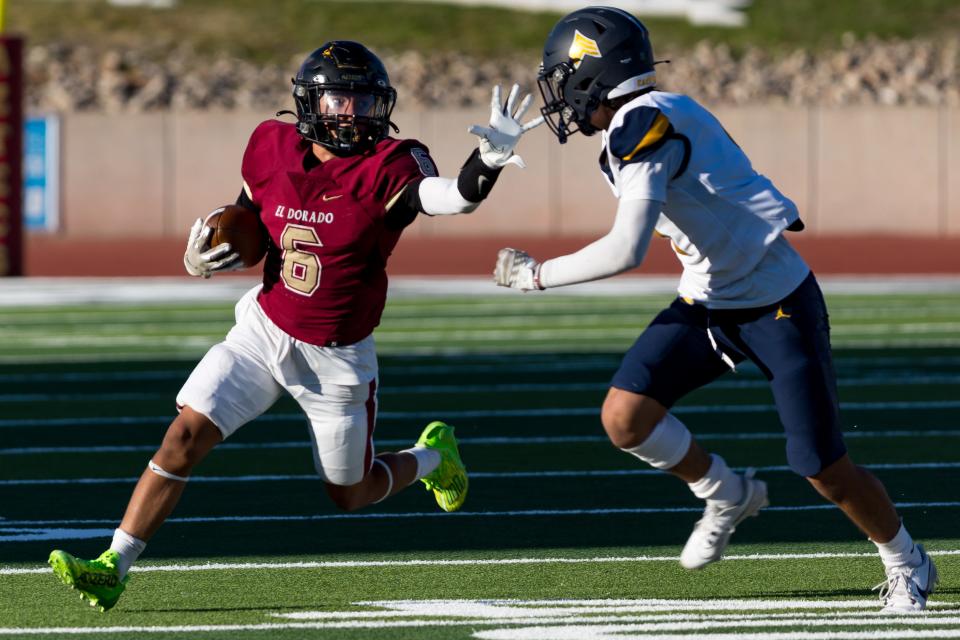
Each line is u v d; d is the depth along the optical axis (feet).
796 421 56.85
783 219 56.65
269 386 59.26
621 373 58.65
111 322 177.68
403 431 106.93
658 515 78.95
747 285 56.80
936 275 246.47
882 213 341.21
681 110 55.36
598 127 58.44
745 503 60.39
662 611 59.11
